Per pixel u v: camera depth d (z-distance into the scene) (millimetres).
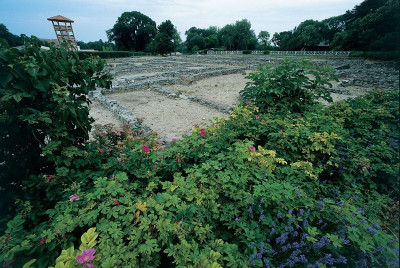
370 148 3490
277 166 3023
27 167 2479
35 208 2154
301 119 3832
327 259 1875
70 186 2213
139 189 2375
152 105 9758
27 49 2395
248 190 2381
